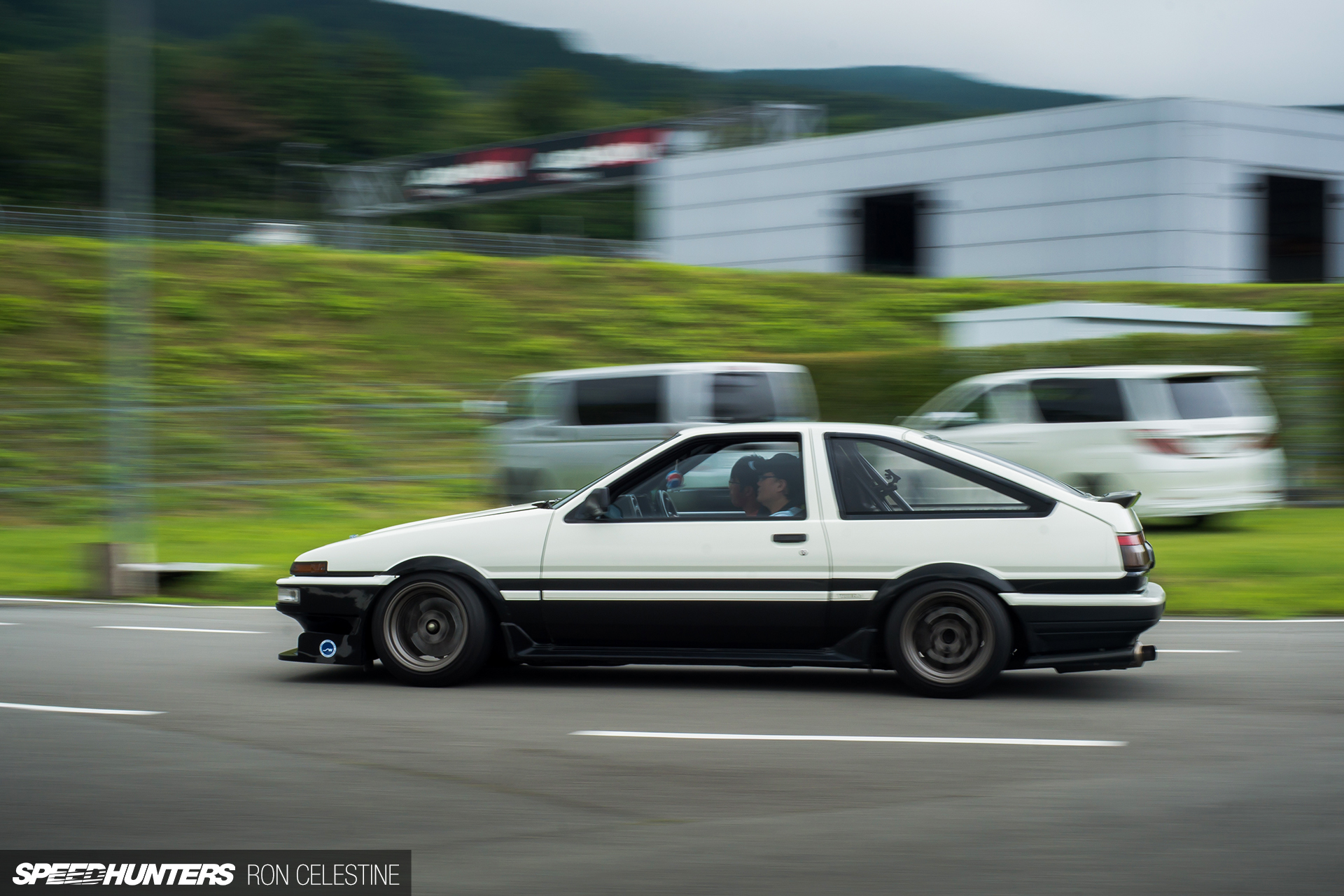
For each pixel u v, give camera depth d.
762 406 14.23
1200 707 6.19
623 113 105.62
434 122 94.75
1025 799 4.58
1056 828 4.25
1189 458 13.55
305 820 4.38
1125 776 4.91
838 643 6.45
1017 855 3.99
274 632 8.88
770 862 3.93
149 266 32.59
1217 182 36.31
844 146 41.97
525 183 57.84
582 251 55.69
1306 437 16.67
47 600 10.95
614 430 14.43
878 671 7.16
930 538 6.35
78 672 7.24
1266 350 16.92
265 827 4.31
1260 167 37.19
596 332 32.41
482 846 4.09
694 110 106.75
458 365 29.77
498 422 15.44
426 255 37.53
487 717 5.96
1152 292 33.69
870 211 42.09
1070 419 14.05
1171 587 10.57
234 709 6.15
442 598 6.69
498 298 34.31
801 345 31.72
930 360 19.03
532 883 3.77
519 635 6.64
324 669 7.30
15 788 4.77
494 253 52.59
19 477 18.41
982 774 4.93
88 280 31.52
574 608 6.57
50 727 5.76
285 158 82.50
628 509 6.68
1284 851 4.02
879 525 6.41
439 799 4.61
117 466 16.83
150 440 19.67
